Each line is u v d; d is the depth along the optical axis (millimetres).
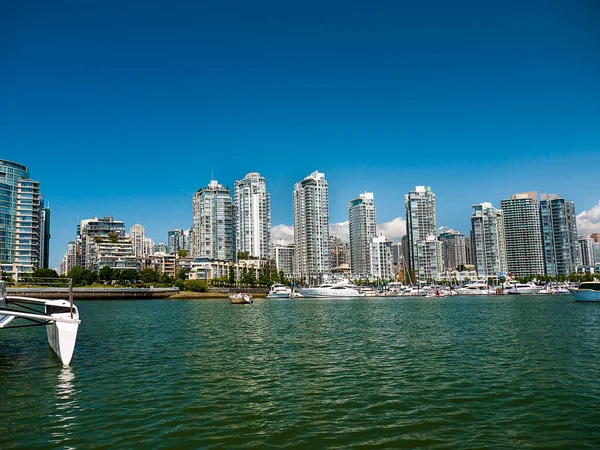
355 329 59562
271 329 60406
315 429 19500
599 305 114125
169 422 20453
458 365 33156
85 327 62781
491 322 67625
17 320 67438
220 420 20734
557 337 48469
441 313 90750
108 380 28734
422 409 22297
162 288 196875
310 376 29859
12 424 20266
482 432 19062
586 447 17422
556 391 25484
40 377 29625
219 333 55469
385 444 17766
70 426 19969
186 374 30594
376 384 27453
